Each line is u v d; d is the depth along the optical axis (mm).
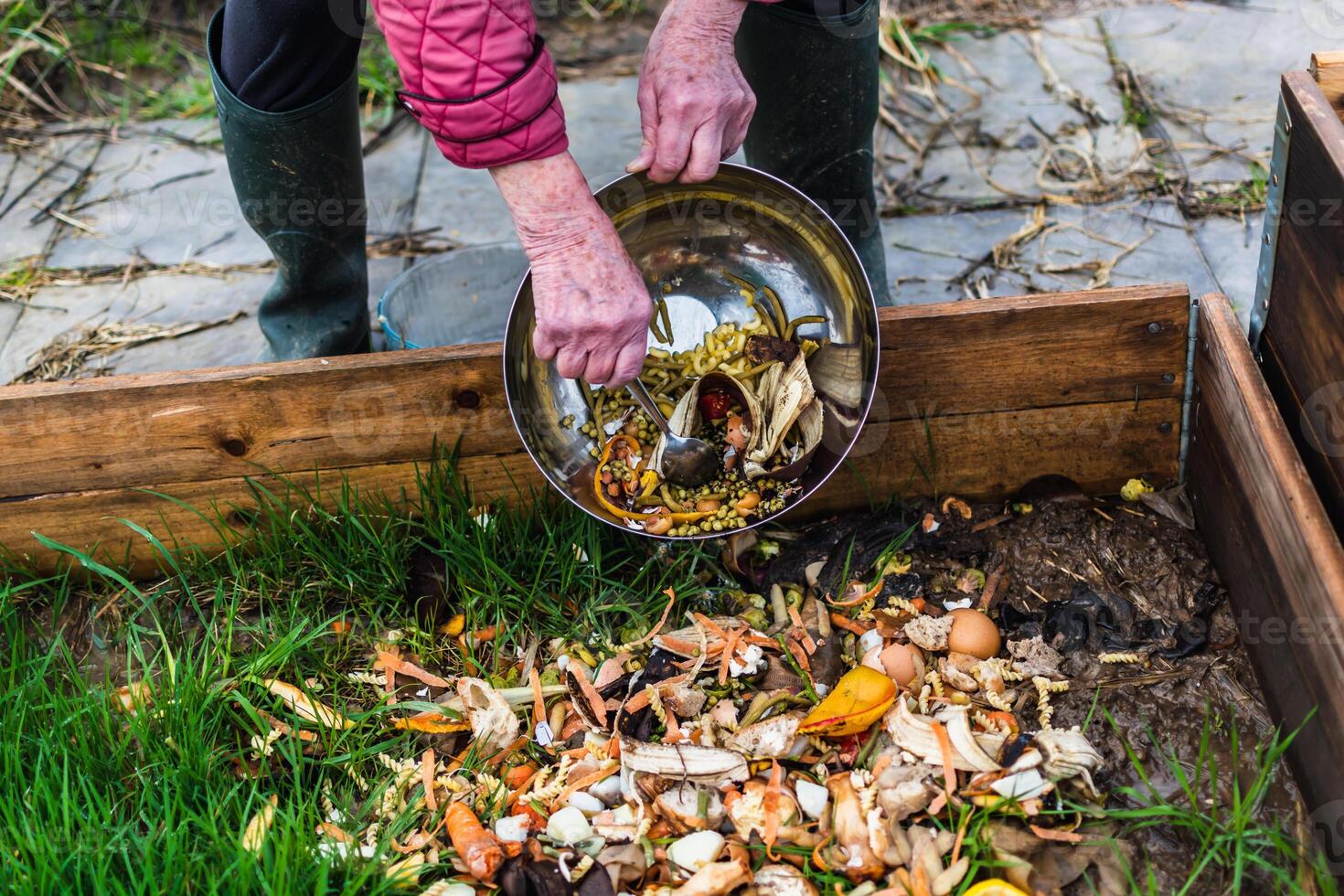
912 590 1702
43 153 3000
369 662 1713
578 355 1447
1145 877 1362
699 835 1380
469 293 2336
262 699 1622
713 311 1715
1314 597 1324
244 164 1859
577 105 3035
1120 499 1841
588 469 1710
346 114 1872
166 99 3176
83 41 3293
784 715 1525
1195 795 1397
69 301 2533
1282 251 1580
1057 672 1577
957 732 1417
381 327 2248
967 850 1360
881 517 1833
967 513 1826
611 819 1430
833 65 1842
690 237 1665
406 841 1436
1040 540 1755
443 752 1570
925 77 3016
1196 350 1693
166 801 1419
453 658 1713
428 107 1280
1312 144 1434
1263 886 1348
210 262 2619
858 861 1352
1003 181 2668
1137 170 2648
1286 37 3041
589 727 1550
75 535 1840
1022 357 1719
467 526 1812
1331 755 1312
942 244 2504
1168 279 2355
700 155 1458
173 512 1828
